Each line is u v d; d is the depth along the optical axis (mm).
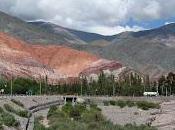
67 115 135625
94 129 97875
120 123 120438
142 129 104500
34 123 98312
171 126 114062
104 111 169125
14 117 91125
